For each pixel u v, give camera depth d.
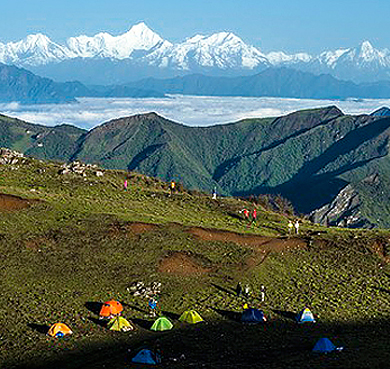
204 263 77.38
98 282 70.50
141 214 91.06
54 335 57.50
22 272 70.88
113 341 56.69
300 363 47.59
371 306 68.69
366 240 88.00
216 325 61.53
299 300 69.56
